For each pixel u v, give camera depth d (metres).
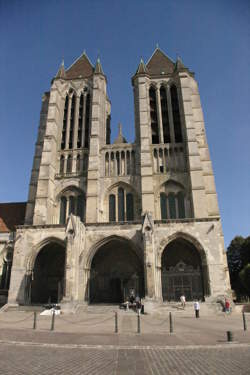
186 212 54.19
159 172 57.88
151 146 60.16
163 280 45.53
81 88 69.56
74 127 64.94
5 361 13.20
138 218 54.69
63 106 68.19
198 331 22.94
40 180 56.38
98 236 47.53
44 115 69.06
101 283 49.88
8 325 26.97
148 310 37.84
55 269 52.28
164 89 67.44
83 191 57.94
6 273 53.44
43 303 48.25
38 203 54.47
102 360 13.49
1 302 50.03
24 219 60.91
